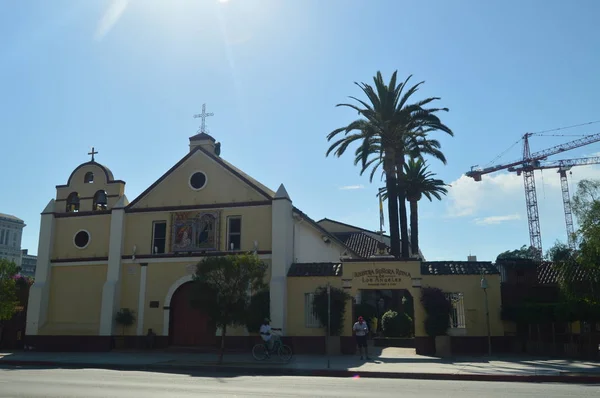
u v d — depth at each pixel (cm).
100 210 3014
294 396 1181
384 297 4144
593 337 2184
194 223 2811
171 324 2759
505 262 2664
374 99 3161
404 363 2056
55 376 1628
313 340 2512
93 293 2908
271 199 2711
